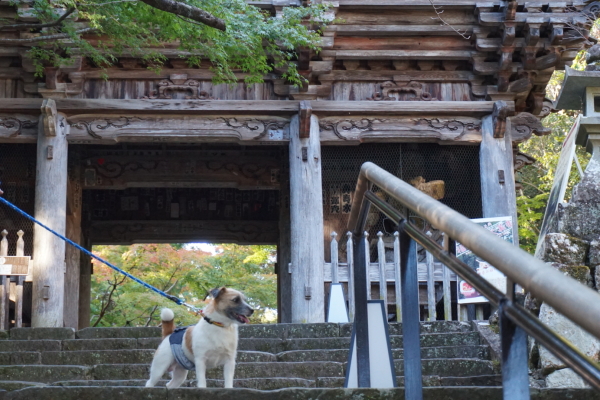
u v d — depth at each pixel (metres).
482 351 7.88
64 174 12.21
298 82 11.87
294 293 12.00
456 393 4.50
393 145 15.21
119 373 7.27
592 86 8.26
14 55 12.34
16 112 12.42
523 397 2.29
